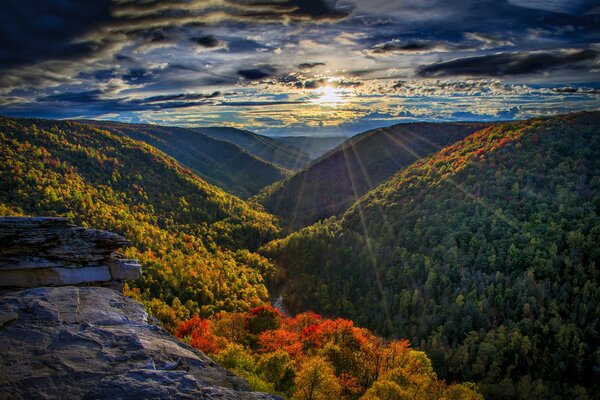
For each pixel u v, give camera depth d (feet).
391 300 399.24
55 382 39.22
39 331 47.88
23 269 67.15
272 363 124.47
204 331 189.78
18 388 38.01
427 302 377.50
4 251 67.00
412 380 135.33
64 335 47.50
